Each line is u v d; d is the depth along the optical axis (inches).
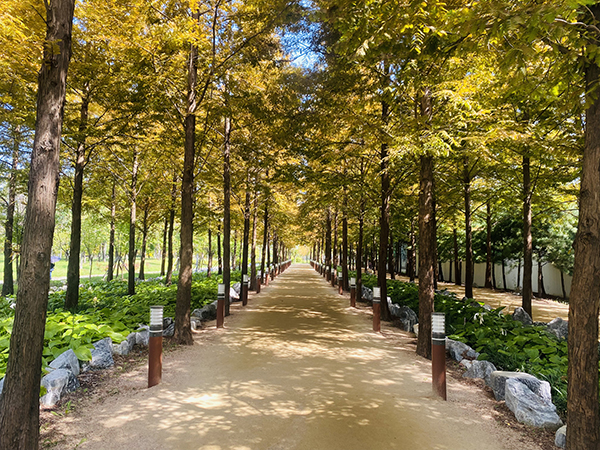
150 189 577.0
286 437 123.1
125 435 122.9
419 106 261.3
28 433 97.3
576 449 103.8
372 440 122.3
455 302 370.6
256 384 174.2
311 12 189.2
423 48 132.8
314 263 1603.1
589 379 103.3
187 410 143.8
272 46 283.1
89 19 267.0
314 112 296.7
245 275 454.6
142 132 333.4
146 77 269.0
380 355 230.7
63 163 412.2
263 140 401.4
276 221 858.1
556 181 405.1
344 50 141.5
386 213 373.7
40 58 239.8
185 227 263.9
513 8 99.8
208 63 270.7
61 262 1968.5
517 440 124.3
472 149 245.8
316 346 250.1
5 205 512.4
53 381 148.6
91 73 301.7
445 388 162.4
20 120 298.2
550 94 151.6
